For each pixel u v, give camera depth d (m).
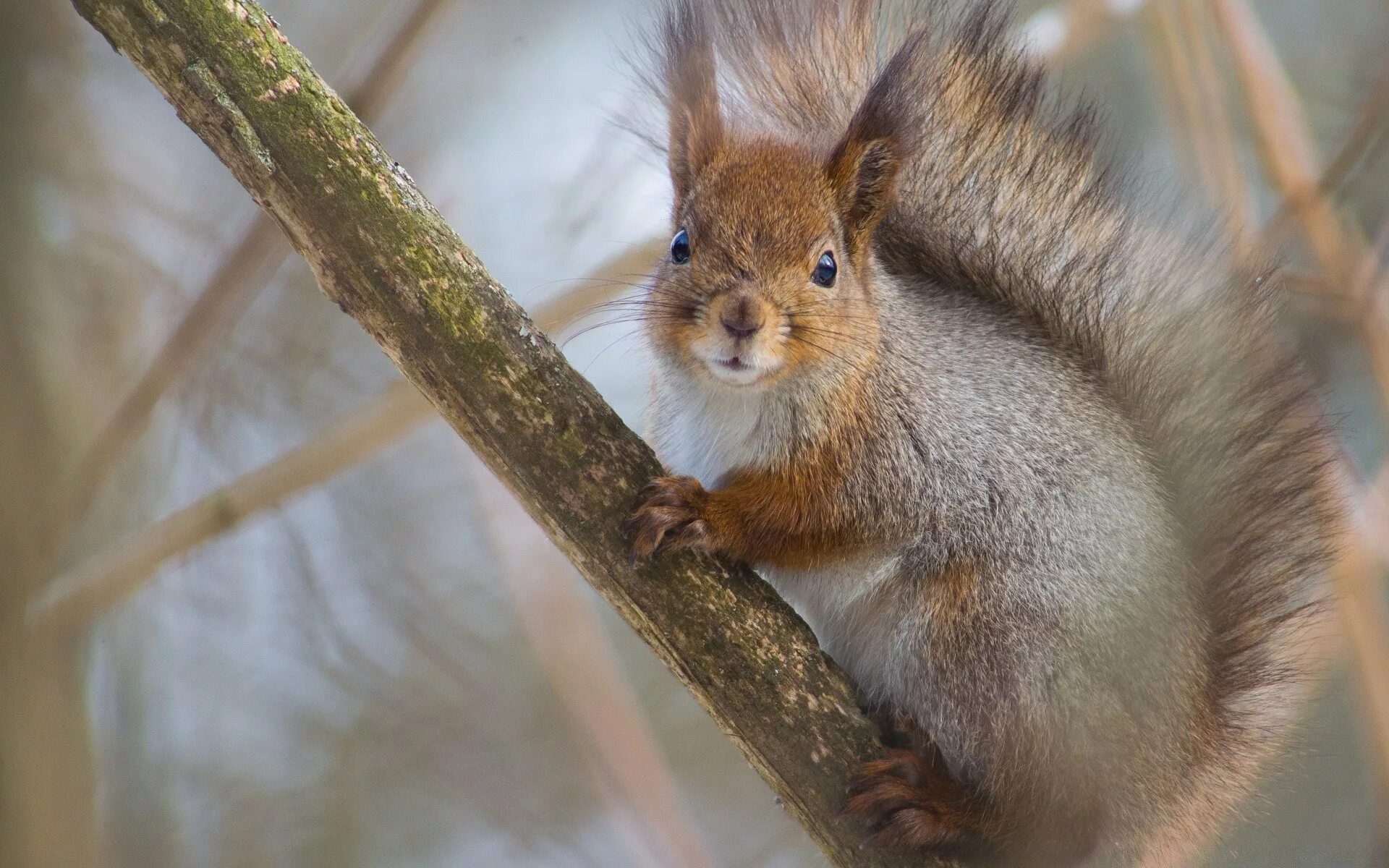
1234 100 12.96
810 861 14.18
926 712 9.37
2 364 9.20
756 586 8.27
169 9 7.20
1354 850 11.24
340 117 7.51
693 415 10.08
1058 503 9.55
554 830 14.53
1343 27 14.73
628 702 12.47
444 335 7.64
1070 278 10.45
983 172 10.62
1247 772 9.68
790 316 9.17
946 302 10.47
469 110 15.65
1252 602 9.84
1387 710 10.31
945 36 10.70
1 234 9.45
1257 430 10.12
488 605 15.32
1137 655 9.16
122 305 12.38
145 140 13.88
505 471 7.85
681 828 12.00
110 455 10.16
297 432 13.59
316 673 14.73
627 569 7.89
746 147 9.88
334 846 14.12
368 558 15.27
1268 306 10.29
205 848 13.85
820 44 10.95
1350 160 11.33
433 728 14.77
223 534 10.93
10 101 10.04
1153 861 9.36
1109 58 13.45
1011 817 8.89
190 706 14.27
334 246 7.51
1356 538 10.22
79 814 9.37
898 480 9.62
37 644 9.33
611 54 14.14
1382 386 10.77
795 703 8.04
